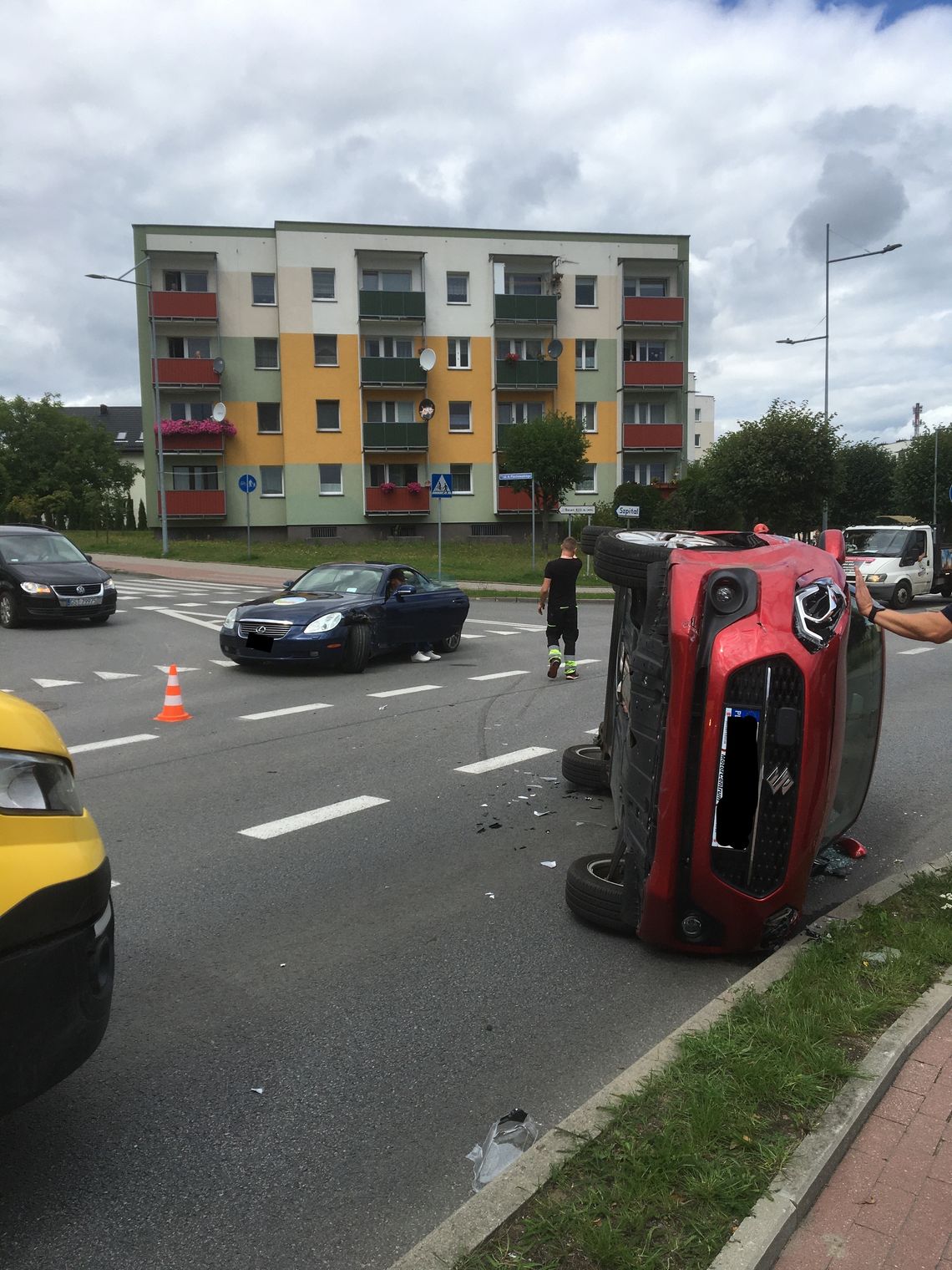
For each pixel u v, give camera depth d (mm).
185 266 42562
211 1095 3021
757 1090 2744
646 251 45625
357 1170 2656
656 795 3688
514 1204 2316
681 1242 2166
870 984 3420
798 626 3439
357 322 43469
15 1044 2141
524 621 18812
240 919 4441
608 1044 3344
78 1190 2566
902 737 8367
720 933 3688
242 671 12281
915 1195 2365
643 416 46969
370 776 7047
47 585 16125
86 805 6305
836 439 33594
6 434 58906
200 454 43219
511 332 45219
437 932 4312
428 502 44969
